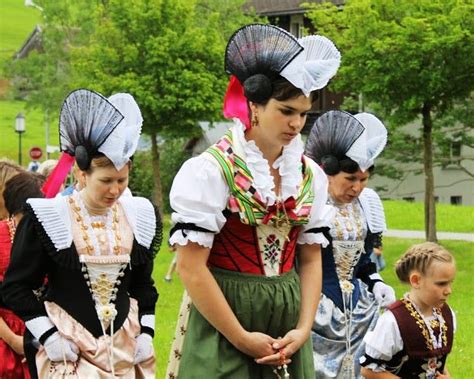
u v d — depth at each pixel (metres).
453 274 4.89
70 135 4.30
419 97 15.77
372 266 5.82
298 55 4.02
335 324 5.55
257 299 4.21
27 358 4.48
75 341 4.31
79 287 4.38
